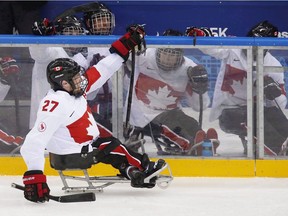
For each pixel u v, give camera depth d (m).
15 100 20.66
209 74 20.45
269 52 20.28
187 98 20.58
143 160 17.80
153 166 17.81
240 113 20.50
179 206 16.67
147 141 20.73
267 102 20.44
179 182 19.80
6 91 20.64
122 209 16.33
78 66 17.22
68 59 17.31
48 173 20.52
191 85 20.52
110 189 18.78
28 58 20.52
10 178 20.17
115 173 20.50
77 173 20.45
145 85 20.56
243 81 20.39
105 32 21.67
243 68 20.36
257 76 20.34
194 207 16.56
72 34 21.91
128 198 17.58
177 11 26.86
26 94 20.64
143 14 26.88
